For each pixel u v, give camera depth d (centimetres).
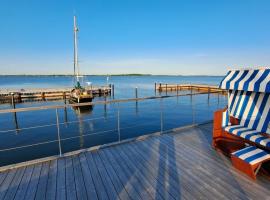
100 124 1290
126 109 1833
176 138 488
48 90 2866
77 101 2011
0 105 2306
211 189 272
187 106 1892
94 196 261
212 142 443
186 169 331
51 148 878
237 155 317
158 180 298
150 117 1469
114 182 294
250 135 332
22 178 308
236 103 416
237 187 276
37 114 1670
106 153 400
